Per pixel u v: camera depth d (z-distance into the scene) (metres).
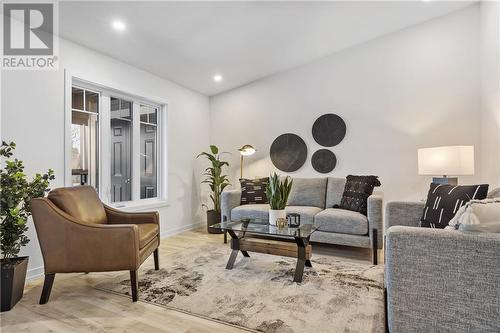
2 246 2.02
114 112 3.54
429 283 1.26
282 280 2.39
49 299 2.09
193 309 1.92
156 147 4.17
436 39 3.64
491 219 1.23
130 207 3.55
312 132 4.35
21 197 2.06
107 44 3.08
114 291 2.22
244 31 3.25
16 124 2.46
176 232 4.30
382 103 3.93
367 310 1.87
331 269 2.66
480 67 3.41
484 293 1.17
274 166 4.62
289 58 4.16
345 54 4.14
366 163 4.01
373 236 2.85
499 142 2.93
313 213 3.27
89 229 2.06
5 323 1.76
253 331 1.66
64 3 2.37
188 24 2.92
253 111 4.80
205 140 5.05
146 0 2.45
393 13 3.43
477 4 3.44
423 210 2.18
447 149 2.86
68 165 2.85
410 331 1.30
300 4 2.93
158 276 2.51
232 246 2.77
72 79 2.99
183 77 4.22
